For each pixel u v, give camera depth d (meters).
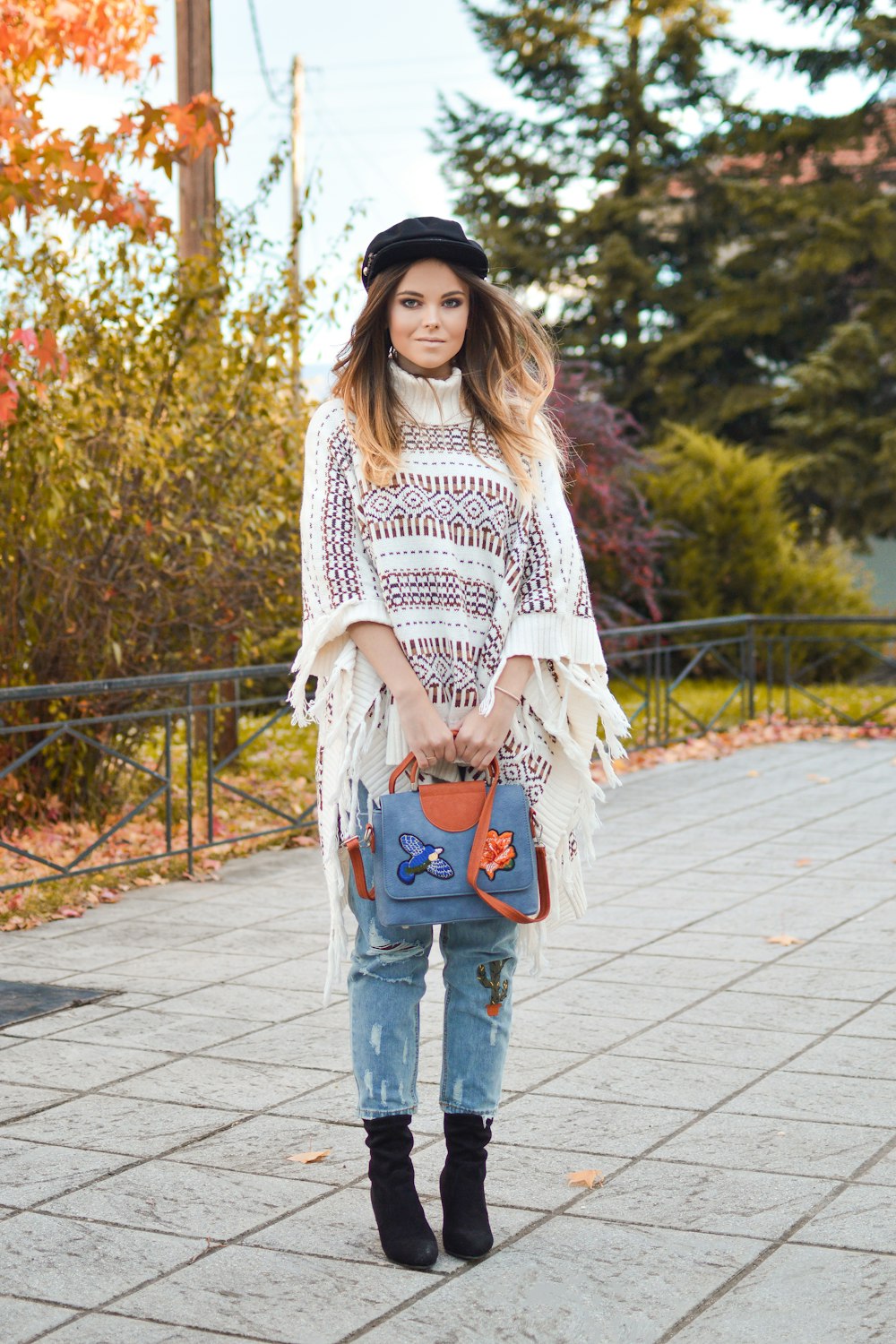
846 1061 3.94
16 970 5.05
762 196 21.52
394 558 2.72
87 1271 2.74
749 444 21.84
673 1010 4.45
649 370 22.14
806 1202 3.00
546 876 2.77
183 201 8.97
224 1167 3.26
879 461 20.33
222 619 7.98
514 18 22.66
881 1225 2.88
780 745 11.08
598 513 13.97
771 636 12.41
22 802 7.43
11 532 7.00
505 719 2.69
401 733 2.71
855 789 8.84
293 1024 4.38
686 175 22.78
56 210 6.46
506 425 2.83
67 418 6.92
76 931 5.67
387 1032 2.80
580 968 4.96
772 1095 3.67
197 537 7.43
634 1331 2.48
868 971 4.86
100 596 7.25
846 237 20.83
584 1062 3.96
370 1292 2.64
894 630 16.58
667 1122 3.49
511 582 2.76
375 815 2.69
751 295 21.73
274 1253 2.82
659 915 5.74
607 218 22.48
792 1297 2.59
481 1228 2.78
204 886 6.53
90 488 6.95
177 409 7.54
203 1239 2.88
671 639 16.14
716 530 16.11
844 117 21.56
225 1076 3.90
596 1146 3.34
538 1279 2.68
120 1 6.57
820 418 20.81
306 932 5.62
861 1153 3.27
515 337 2.91
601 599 14.16
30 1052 4.13
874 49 20.95
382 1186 2.80
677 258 23.38
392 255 2.79
